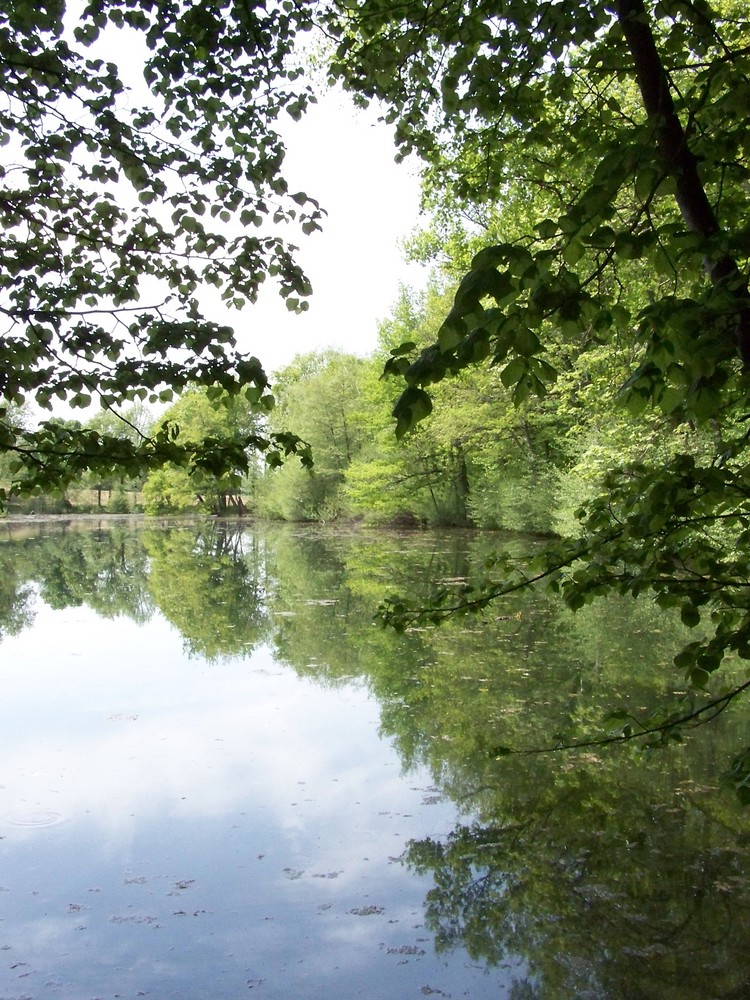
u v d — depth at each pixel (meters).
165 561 24.72
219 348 3.86
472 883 4.79
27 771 6.64
